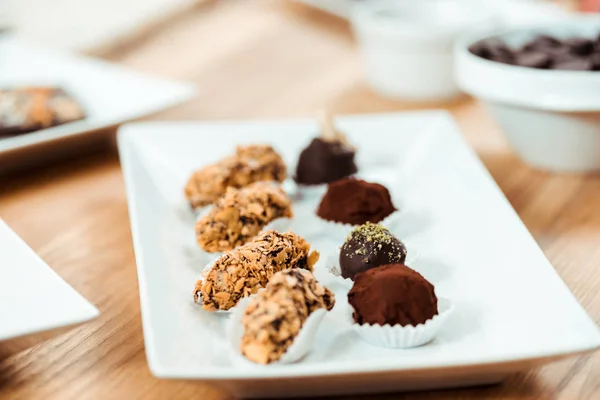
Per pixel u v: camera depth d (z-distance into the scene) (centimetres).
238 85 72
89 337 45
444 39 65
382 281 42
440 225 50
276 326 40
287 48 82
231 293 43
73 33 89
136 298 47
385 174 57
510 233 47
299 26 89
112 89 68
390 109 67
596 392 41
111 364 43
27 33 87
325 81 72
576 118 54
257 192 49
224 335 43
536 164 58
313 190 55
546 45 58
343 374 38
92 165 61
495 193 50
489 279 45
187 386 42
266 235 45
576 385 41
